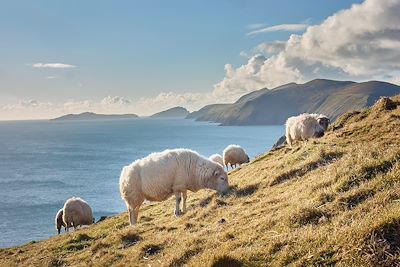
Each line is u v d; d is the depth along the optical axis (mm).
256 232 10188
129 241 14461
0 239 67500
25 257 17656
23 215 87562
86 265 13039
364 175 11234
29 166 188250
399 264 6652
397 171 10188
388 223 7461
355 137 19781
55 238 22375
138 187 19188
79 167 178375
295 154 19672
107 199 100812
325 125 27859
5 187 128875
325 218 9398
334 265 7281
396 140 15609
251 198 15312
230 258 8508
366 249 7180
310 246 8094
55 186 127500
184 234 12883
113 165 182625
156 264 10531
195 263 9055
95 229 21656
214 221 13680
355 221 8211
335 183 11609
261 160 27062
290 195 13062
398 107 22109
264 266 8047
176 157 19281
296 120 28141
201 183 19531
